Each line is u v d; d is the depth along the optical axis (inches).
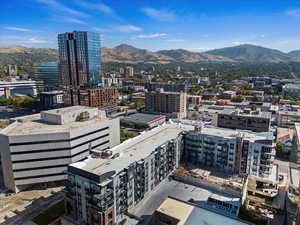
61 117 3459.6
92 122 3639.3
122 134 5113.2
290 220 2393.0
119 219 2223.2
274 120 6402.6
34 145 2977.4
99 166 2263.8
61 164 3107.8
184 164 3390.7
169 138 3169.3
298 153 3814.0
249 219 2373.3
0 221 2532.0
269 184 3029.0
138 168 2384.4
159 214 2124.8
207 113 7342.5
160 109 7741.1
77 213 2260.1
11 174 3014.3
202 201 2556.6
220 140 3157.0
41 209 2731.3
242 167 3110.2
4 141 2945.4
